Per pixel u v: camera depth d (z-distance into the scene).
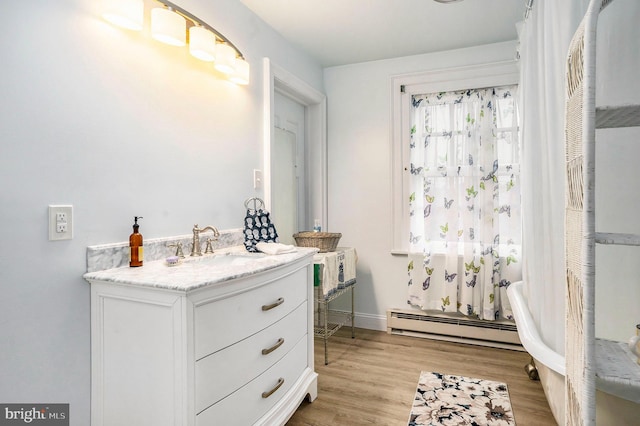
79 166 1.31
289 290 1.76
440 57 2.97
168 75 1.69
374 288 3.22
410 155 3.08
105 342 1.31
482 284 2.79
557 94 1.54
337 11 2.32
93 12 1.35
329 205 3.36
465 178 2.85
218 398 1.29
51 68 1.22
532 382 2.21
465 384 2.19
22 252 1.14
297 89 2.83
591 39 0.93
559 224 1.54
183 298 1.15
